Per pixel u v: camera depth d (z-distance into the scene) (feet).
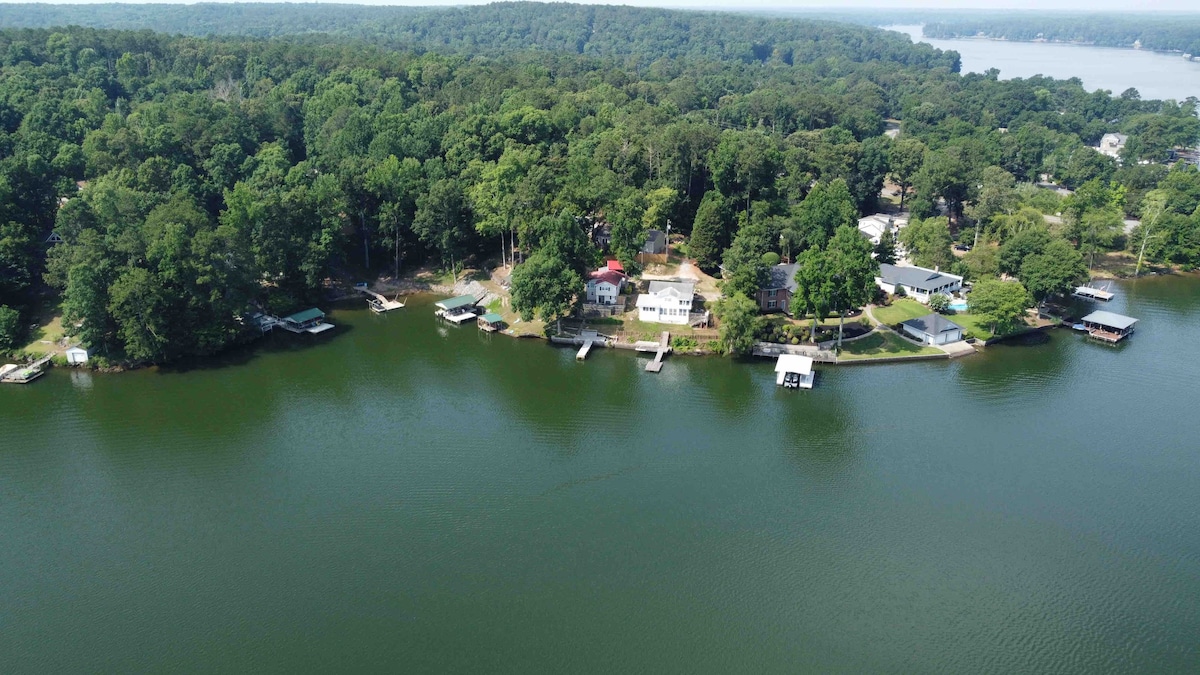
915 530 257.75
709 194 506.48
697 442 311.06
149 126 552.00
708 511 267.39
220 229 382.42
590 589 230.89
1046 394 348.79
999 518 263.70
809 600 228.02
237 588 229.66
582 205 476.13
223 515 262.88
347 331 422.41
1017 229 498.28
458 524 259.19
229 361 381.19
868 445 308.40
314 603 224.33
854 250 382.83
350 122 573.74
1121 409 335.47
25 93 587.68
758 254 435.53
